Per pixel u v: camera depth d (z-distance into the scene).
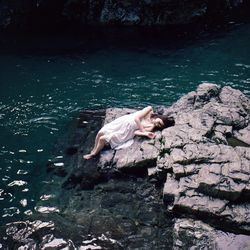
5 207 7.26
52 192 7.56
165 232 6.39
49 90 11.71
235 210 6.28
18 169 8.28
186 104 9.12
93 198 7.21
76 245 6.19
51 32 16.39
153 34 16.19
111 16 16.84
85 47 14.97
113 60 13.80
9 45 15.12
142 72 12.82
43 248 6.16
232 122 8.23
